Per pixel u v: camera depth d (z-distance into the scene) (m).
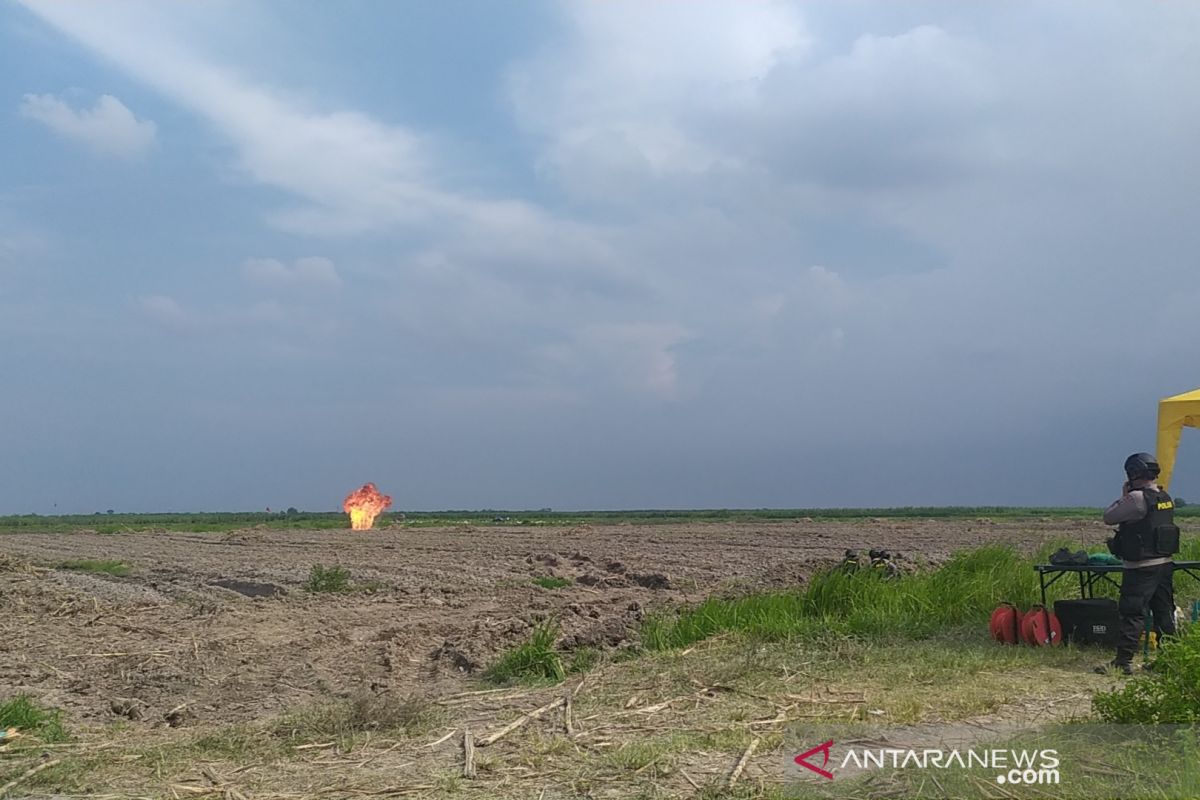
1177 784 4.89
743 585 16.83
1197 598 12.31
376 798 5.67
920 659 9.12
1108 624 9.49
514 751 6.55
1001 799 4.95
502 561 25.03
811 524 49.16
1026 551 18.17
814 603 12.00
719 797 5.30
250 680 9.78
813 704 7.45
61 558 28.27
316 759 6.57
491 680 9.55
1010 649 9.62
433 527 52.97
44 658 11.02
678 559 24.34
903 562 17.62
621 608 14.56
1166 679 6.06
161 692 9.27
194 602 16.39
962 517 61.09
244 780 6.11
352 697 8.81
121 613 14.96
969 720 6.73
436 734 7.12
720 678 8.55
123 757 6.71
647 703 7.86
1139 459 8.74
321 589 17.91
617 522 60.75
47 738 7.34
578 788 5.63
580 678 9.31
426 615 14.35
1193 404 11.87
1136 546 8.54
